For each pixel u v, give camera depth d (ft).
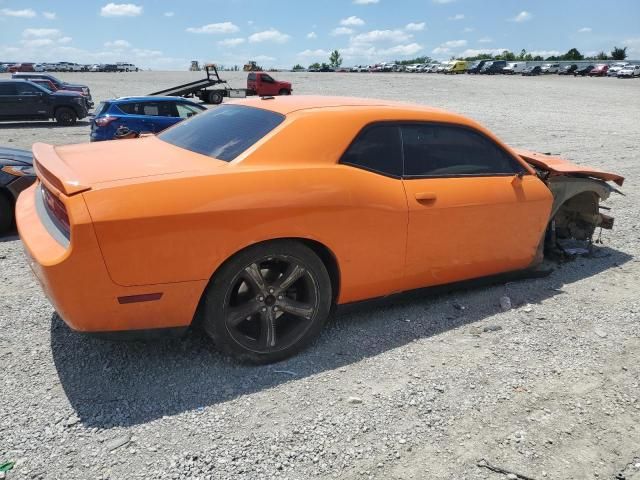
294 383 10.21
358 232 11.07
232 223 9.53
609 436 9.02
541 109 85.05
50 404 9.30
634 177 32.19
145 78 197.16
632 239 20.20
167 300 9.43
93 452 8.20
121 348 11.21
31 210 10.83
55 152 11.43
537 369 11.00
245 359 10.57
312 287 10.89
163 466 7.97
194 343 11.48
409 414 9.40
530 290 15.14
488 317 13.32
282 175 10.19
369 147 11.57
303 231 10.30
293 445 8.52
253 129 11.14
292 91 127.13
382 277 11.86
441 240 12.50
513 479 7.98
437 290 13.34
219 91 95.35
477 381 10.49
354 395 9.88
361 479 7.87
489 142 13.67
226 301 10.09
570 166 16.61
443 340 12.09
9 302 13.35
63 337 11.62
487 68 260.83
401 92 125.29
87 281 8.77
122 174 9.49
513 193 13.65
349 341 11.87
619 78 223.10
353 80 179.83
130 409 9.25
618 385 10.52
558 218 18.56
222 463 8.07
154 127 43.42
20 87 64.90
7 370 10.28
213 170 9.86
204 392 9.82
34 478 7.64
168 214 8.99
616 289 15.42
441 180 12.48
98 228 8.58
